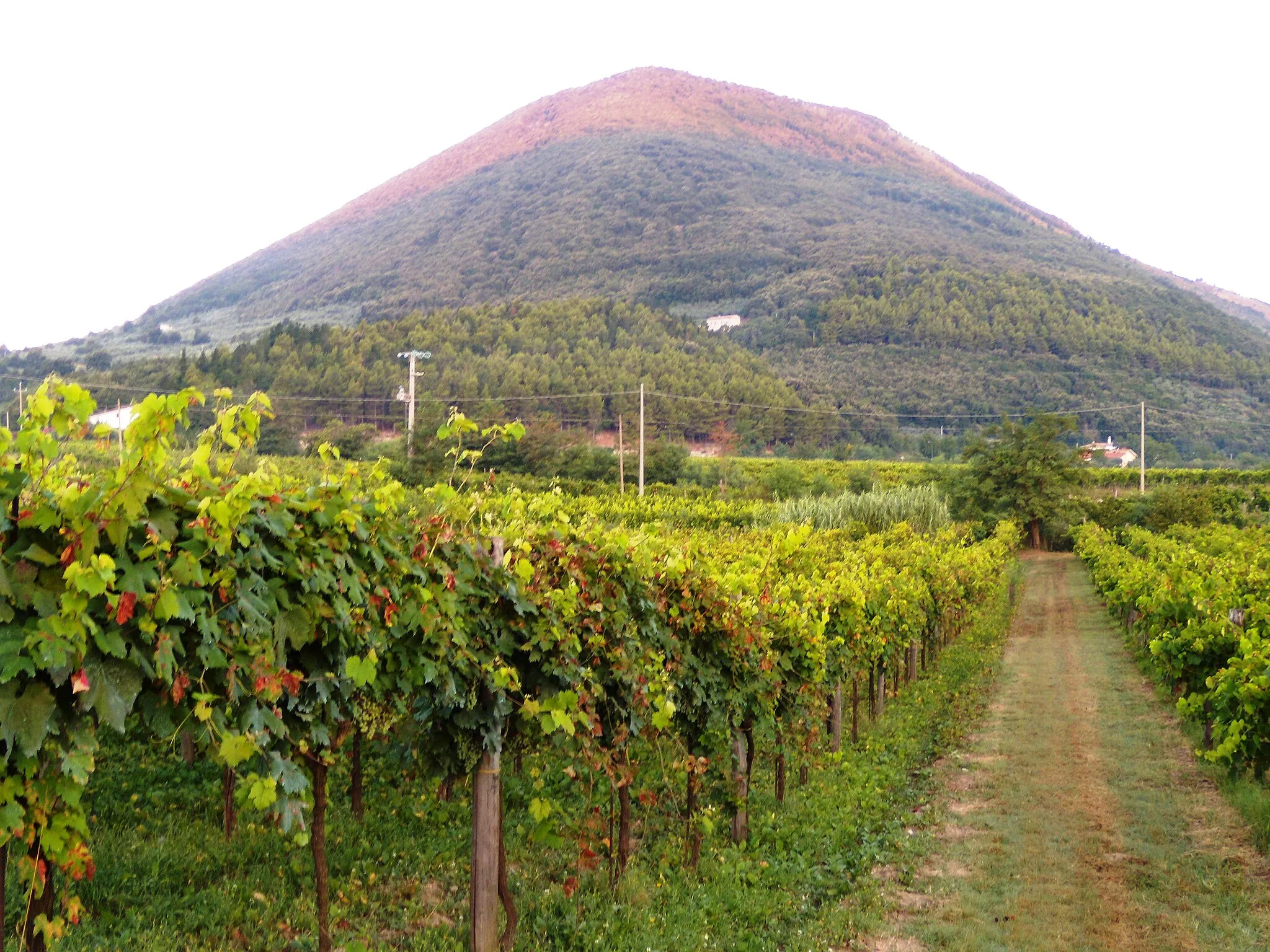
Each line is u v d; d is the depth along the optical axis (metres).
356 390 82.06
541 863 6.11
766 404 102.44
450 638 4.21
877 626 11.59
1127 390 120.19
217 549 2.97
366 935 4.77
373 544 3.79
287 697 3.47
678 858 6.31
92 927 4.57
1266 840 6.78
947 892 6.08
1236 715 7.86
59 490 2.70
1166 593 12.86
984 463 48.56
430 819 6.85
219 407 3.13
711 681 6.71
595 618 5.25
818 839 6.96
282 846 5.95
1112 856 6.77
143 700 2.94
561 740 5.02
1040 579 36.84
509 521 5.09
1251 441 110.25
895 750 10.27
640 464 42.59
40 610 2.55
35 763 2.63
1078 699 13.41
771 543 13.64
